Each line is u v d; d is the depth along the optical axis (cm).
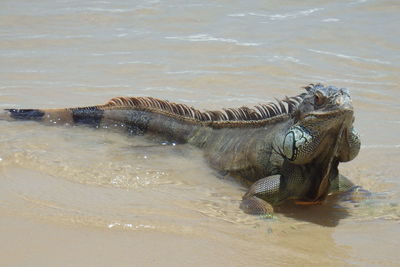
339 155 890
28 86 1408
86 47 1659
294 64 1523
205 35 1720
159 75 1474
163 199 891
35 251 705
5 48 1647
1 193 874
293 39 1675
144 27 1794
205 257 709
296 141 870
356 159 1047
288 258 717
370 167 1018
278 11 1898
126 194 900
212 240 754
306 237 784
